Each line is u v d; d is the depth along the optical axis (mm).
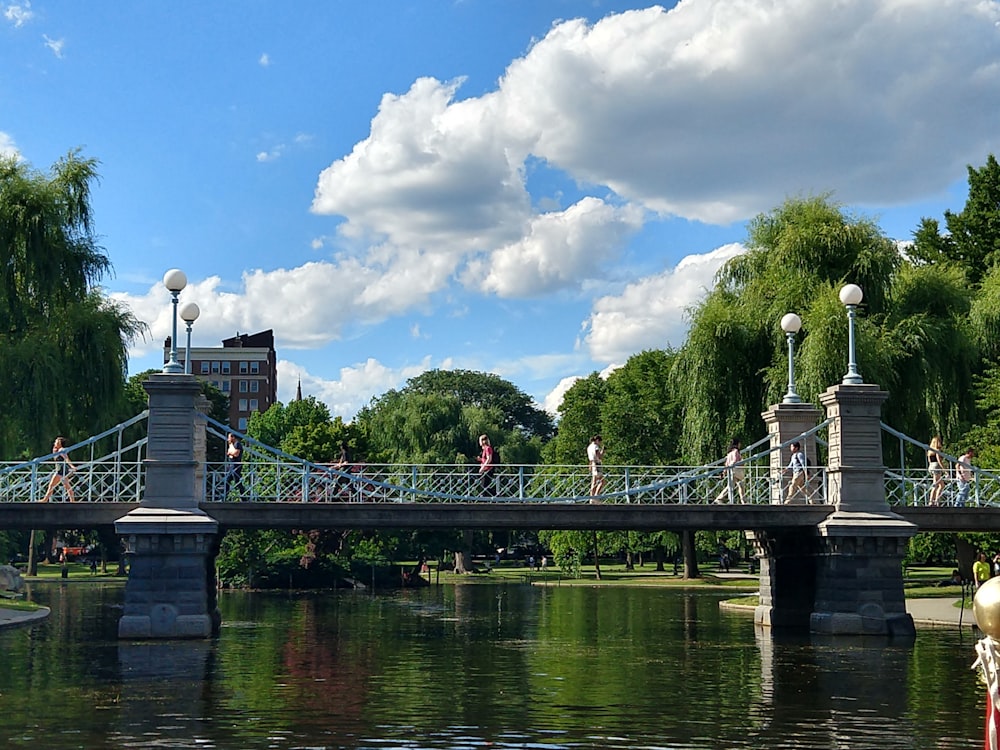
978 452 38125
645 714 17672
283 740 15422
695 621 36875
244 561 58781
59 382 36562
